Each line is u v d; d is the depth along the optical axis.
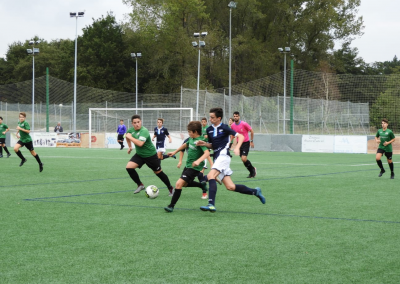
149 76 69.25
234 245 5.84
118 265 4.99
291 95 33.72
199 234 6.46
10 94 64.50
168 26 63.94
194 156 9.55
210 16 70.50
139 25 64.00
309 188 11.80
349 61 82.81
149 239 6.15
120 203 9.26
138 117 10.12
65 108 48.06
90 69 67.94
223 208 8.69
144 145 10.11
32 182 13.02
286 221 7.42
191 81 61.75
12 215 7.88
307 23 70.06
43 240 6.09
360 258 5.28
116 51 68.38
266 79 59.25
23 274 4.69
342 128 39.72
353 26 72.19
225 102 42.00
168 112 44.59
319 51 72.19
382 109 37.88
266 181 13.48
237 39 66.81
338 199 9.89
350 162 21.83
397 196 10.36
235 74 69.06
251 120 40.25
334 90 48.56
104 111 45.12
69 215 7.89
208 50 66.44
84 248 5.68
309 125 40.22
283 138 32.88
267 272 4.76
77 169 17.28
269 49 71.06
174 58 65.50
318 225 7.10
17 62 87.12
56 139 37.62
